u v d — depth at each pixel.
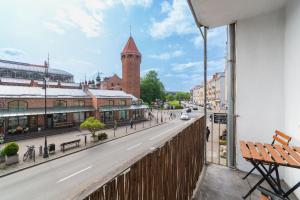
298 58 3.32
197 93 105.38
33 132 21.80
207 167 4.78
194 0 3.62
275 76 4.20
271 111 4.25
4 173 10.62
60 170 11.28
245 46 4.59
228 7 3.94
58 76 57.25
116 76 59.50
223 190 3.52
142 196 1.60
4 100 20.11
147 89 71.62
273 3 3.85
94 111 30.66
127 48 54.66
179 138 2.71
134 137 21.88
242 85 4.64
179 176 2.67
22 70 49.56
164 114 55.16
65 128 25.33
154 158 1.85
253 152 2.70
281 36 4.11
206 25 4.93
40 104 23.41
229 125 4.81
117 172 1.25
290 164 2.19
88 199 0.94
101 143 18.48
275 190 2.62
